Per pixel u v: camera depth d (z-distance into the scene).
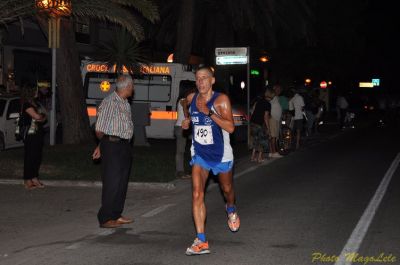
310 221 9.12
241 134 21.80
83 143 17.52
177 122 13.25
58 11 14.76
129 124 8.75
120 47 20.31
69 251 7.55
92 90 21.59
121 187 8.84
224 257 7.18
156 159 15.57
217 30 27.84
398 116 40.91
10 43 24.48
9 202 10.84
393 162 16.88
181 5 23.34
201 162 7.35
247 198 11.20
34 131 11.96
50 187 12.34
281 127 18.70
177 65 21.00
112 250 7.57
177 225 8.99
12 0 14.04
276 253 7.33
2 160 14.67
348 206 10.30
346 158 18.03
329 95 48.06
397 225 8.79
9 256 7.34
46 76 28.23
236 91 27.05
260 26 26.91
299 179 13.61
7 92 19.59
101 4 15.37
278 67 37.19
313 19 28.53
